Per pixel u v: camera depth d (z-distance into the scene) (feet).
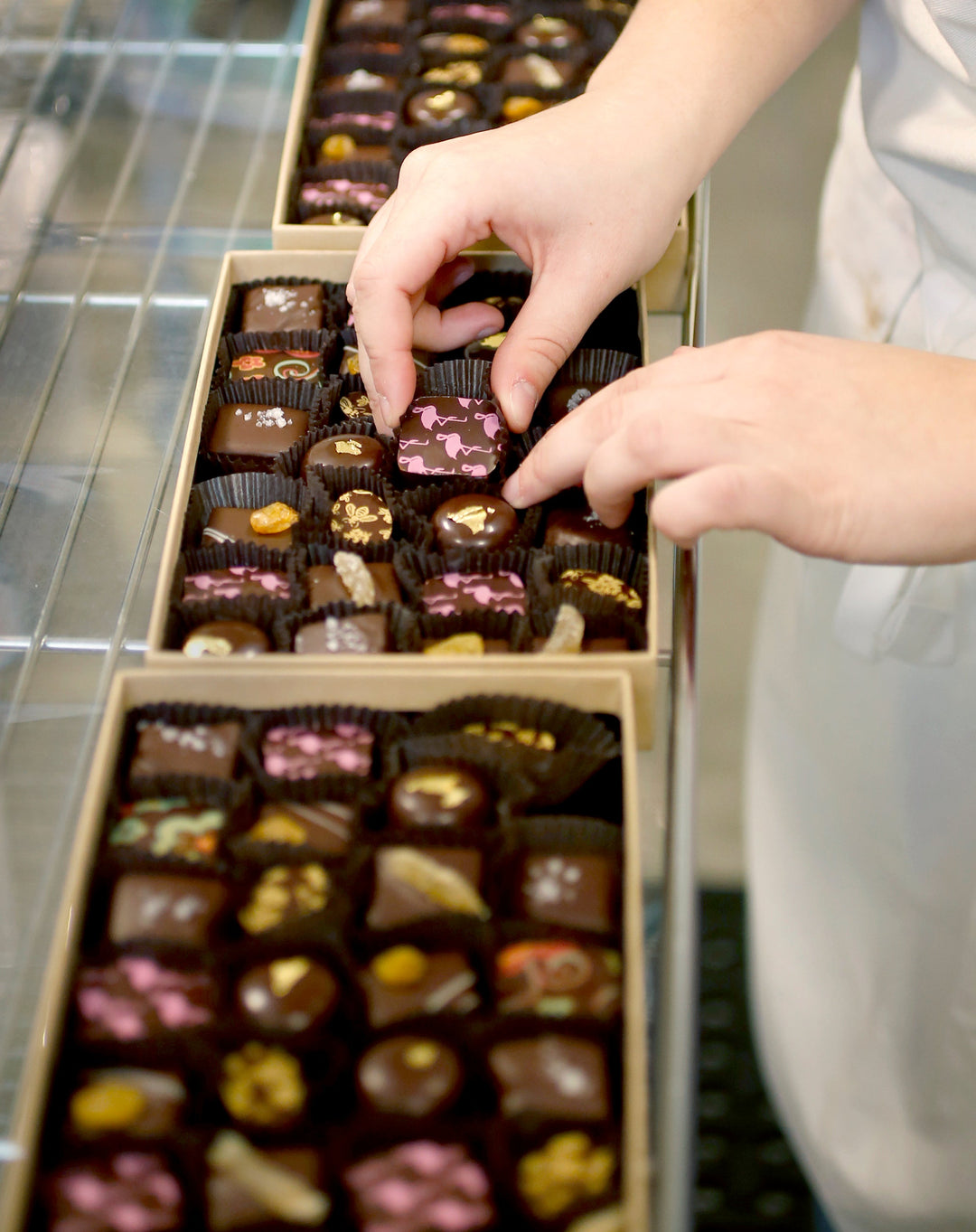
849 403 2.28
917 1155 2.90
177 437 2.59
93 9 2.96
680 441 2.27
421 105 2.89
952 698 2.80
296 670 2.33
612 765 2.33
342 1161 2.14
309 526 2.50
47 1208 2.12
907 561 2.28
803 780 3.14
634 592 2.46
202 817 2.30
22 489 2.54
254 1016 2.19
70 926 2.21
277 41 3.02
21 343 2.67
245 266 2.72
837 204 3.08
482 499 2.50
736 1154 3.24
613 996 2.21
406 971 2.22
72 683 2.41
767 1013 3.15
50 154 2.83
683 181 2.56
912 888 2.92
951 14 2.48
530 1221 2.12
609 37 3.04
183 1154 2.14
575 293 2.53
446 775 2.31
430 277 2.52
